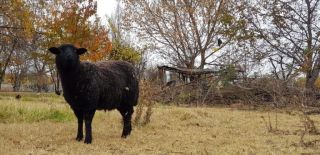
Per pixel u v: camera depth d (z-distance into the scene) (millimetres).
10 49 27484
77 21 27891
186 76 26719
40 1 27453
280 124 14133
